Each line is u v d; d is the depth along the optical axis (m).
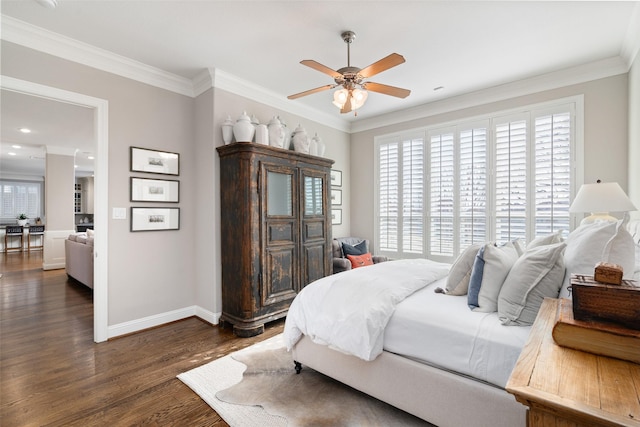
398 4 2.28
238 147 3.09
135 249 3.14
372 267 2.56
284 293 3.33
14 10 2.29
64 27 2.52
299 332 2.21
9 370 2.36
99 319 2.88
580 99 3.30
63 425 1.76
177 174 3.46
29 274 5.90
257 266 3.11
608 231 1.43
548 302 1.31
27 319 3.47
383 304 1.80
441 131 4.28
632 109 2.87
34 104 3.87
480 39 2.76
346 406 1.91
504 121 3.78
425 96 4.08
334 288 2.10
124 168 3.07
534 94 3.58
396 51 2.96
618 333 0.80
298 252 3.50
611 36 2.71
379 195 4.96
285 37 2.71
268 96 3.89
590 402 0.63
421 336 1.64
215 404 1.94
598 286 0.86
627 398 0.64
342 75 2.43
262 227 3.16
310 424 1.74
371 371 1.81
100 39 2.71
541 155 3.53
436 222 4.32
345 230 5.20
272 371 2.34
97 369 2.38
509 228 3.73
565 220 3.39
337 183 5.03
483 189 3.92
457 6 2.31
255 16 2.41
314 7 2.31
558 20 2.48
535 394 0.67
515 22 2.51
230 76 3.43
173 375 2.29
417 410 1.64
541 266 1.52
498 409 1.38
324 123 4.81
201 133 3.52
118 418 1.82
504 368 1.37
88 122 4.64
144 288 3.20
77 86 2.79
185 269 3.55
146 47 2.85
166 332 3.13
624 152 3.06
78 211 10.98
